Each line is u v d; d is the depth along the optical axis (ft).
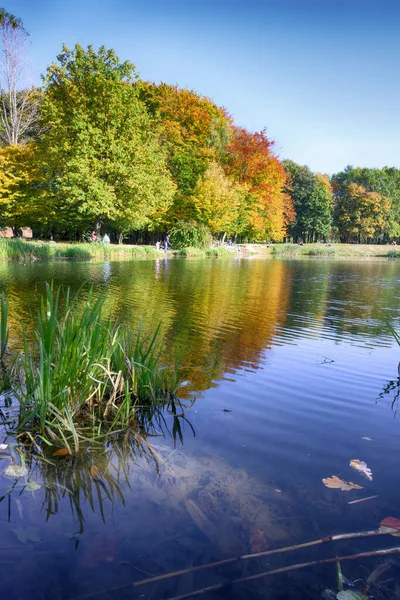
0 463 7.97
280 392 12.26
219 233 142.00
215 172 119.75
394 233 225.15
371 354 17.13
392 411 10.92
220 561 5.45
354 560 5.50
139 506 6.61
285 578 5.17
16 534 5.89
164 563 5.39
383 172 248.11
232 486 7.18
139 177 89.97
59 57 91.25
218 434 9.37
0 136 125.80
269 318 24.80
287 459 8.21
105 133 89.10
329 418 10.37
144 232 136.05
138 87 99.45
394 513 6.48
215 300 31.17
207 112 142.61
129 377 11.79
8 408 10.78
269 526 6.15
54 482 7.33
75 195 86.38
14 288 33.22
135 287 37.11
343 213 224.94
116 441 9.04
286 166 210.59
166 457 8.28
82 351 10.78
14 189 102.12
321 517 6.35
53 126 90.38
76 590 4.91
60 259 72.64
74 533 5.95
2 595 4.80
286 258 115.65
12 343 16.52
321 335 20.71
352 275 61.77
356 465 7.99
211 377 13.58
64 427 9.66
